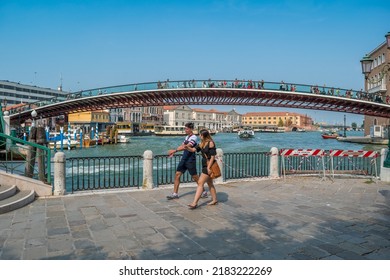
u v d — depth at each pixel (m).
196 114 156.88
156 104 50.53
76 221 5.88
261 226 5.61
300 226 5.61
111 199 7.69
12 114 52.09
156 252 4.45
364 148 42.50
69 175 18.12
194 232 5.28
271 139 78.69
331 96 39.84
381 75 10.84
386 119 52.00
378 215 6.36
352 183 10.24
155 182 14.84
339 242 4.84
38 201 7.41
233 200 7.69
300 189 9.17
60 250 4.52
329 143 59.16
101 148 44.88
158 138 79.81
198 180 7.18
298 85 41.38
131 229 5.43
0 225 5.62
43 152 8.65
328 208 6.93
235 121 192.50
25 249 4.55
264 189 9.15
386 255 4.38
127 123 90.19
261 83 42.00
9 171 8.67
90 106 51.78
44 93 121.88
